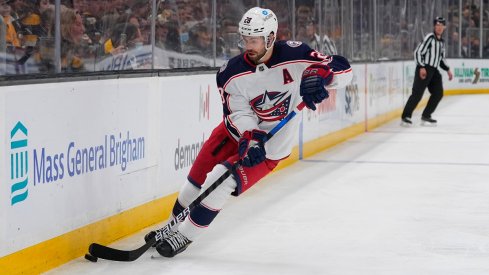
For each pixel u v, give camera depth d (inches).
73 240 237.9
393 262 239.0
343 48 574.9
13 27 224.8
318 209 320.8
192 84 321.7
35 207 217.6
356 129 607.8
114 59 275.3
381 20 701.9
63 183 231.1
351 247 257.8
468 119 739.4
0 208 202.1
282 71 225.9
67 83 231.1
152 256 240.8
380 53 697.6
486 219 303.1
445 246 259.9
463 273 227.3
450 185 381.1
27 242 214.7
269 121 234.1
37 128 217.0
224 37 377.4
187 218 238.4
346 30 581.3
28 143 213.2
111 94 257.6
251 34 217.0
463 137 591.5
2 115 201.6
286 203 333.4
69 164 234.1
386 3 723.4
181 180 313.9
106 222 257.6
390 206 327.9
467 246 260.1
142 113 279.4
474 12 1136.2
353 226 289.4
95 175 249.3
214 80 345.7
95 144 248.7
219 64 372.5
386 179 398.6
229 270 228.5
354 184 382.9
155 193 291.9
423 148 526.6
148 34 299.7
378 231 281.4
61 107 228.4
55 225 227.9
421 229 284.8
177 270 227.8
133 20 287.4
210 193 231.0
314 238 270.2
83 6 256.1
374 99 668.7
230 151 242.1
